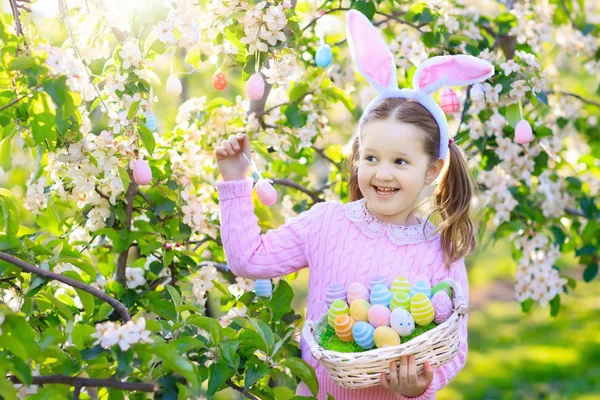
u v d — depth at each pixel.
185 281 2.41
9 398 1.46
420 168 1.85
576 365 5.48
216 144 2.52
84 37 2.00
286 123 2.73
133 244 2.33
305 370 1.76
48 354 1.58
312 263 1.94
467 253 1.97
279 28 2.01
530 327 6.43
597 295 7.30
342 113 4.20
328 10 2.74
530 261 3.09
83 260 1.91
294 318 2.25
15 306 1.95
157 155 2.31
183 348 1.65
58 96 1.64
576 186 3.13
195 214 2.25
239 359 1.75
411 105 1.87
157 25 1.94
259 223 2.65
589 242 3.18
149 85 1.98
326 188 3.00
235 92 4.99
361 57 1.94
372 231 1.91
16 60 1.63
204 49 2.33
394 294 1.75
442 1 2.80
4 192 2.06
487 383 5.21
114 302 1.82
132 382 1.59
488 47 2.95
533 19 3.18
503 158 2.84
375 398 1.85
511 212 3.04
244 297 2.21
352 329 1.70
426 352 1.62
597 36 3.46
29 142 1.92
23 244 1.87
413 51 2.75
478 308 7.07
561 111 3.31
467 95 2.76
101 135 1.96
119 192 2.10
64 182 2.18
